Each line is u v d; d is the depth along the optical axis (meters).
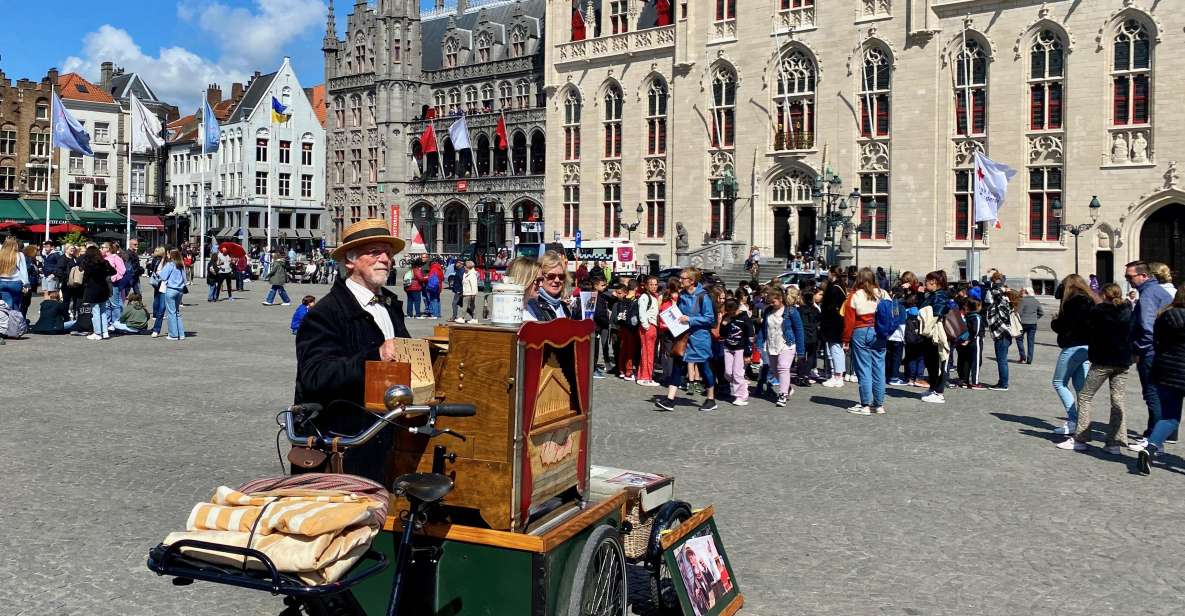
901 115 48.16
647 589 7.28
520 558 5.12
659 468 11.92
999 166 40.16
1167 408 11.93
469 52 74.94
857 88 49.88
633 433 14.45
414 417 5.10
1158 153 41.41
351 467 5.40
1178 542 9.02
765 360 19.11
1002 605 7.32
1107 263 42.97
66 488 10.21
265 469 11.20
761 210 53.53
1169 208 41.69
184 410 15.02
